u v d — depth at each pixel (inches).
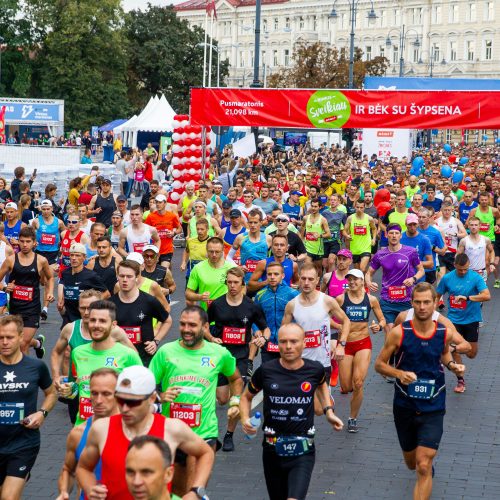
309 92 1256.2
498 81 1882.4
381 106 1244.5
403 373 408.2
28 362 375.6
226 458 488.4
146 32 4623.5
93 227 743.7
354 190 1214.3
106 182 1042.1
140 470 241.3
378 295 992.9
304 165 2207.2
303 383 365.7
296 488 353.4
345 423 555.2
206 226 752.3
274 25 6806.1
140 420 289.6
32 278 625.3
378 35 6540.4
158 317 485.4
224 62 4835.1
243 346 516.7
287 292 527.8
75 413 474.0
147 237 757.9
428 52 6402.6
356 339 539.5
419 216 817.5
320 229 928.3
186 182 1391.5
